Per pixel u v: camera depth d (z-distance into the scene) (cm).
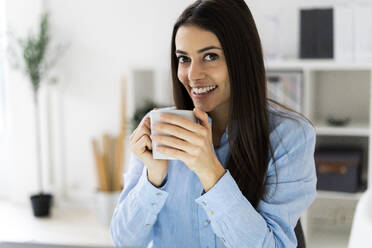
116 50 360
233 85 105
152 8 347
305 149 110
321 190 279
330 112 313
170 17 345
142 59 354
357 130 274
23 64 377
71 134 382
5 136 414
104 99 369
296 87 276
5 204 397
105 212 342
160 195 108
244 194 109
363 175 306
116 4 355
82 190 388
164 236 118
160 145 96
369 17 268
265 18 316
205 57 104
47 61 374
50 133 387
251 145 107
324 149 298
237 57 104
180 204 115
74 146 383
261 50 108
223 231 100
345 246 281
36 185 393
